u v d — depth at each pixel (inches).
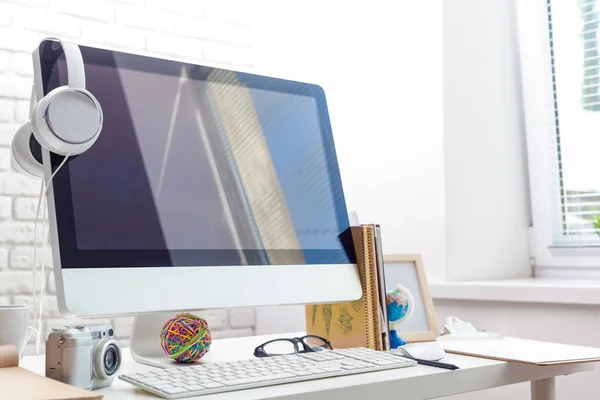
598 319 65.9
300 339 47.2
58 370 34.2
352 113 92.4
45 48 39.3
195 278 40.6
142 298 38.0
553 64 88.4
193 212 41.9
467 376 39.3
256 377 34.1
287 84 50.1
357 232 49.6
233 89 46.8
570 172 86.5
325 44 96.0
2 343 39.0
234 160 45.1
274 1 104.2
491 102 87.1
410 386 36.5
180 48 98.3
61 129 36.4
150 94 42.4
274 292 43.8
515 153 89.6
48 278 84.7
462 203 82.4
